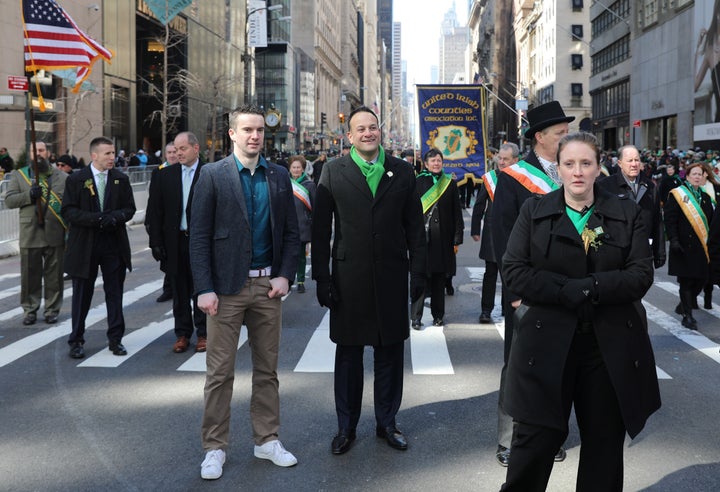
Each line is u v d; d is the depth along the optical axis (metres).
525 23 95.12
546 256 3.54
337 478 4.57
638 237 3.51
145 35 45.50
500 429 4.80
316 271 4.96
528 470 3.53
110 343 7.70
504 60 111.81
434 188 9.05
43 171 9.20
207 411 4.71
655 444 5.16
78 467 4.77
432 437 5.29
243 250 4.66
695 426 5.52
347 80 148.38
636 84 53.88
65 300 11.09
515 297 4.51
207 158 42.75
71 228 7.57
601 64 65.81
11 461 4.87
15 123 32.31
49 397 6.27
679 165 25.14
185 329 7.88
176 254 7.67
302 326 9.18
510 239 3.71
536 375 3.46
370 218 4.87
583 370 3.53
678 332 8.87
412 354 7.75
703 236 9.02
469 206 28.30
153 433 5.38
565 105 76.00
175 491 4.40
